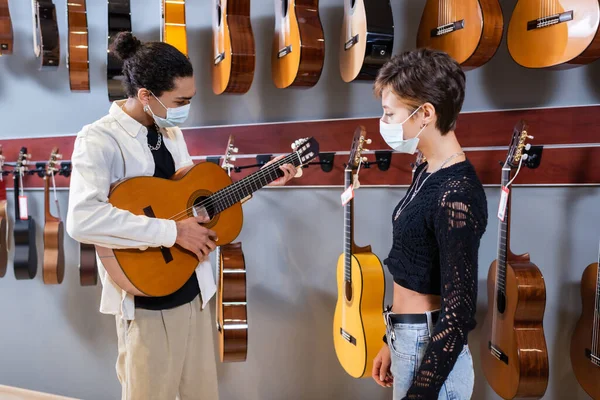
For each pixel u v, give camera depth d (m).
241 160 2.56
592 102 2.12
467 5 1.84
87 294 2.75
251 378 2.68
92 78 2.62
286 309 2.61
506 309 1.95
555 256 2.24
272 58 2.34
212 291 1.92
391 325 1.32
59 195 2.70
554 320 2.26
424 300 1.27
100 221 1.60
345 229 2.09
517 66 2.20
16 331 2.83
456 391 1.24
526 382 1.87
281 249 2.59
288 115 2.51
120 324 1.83
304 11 2.07
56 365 2.82
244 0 2.13
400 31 2.35
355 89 2.42
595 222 2.18
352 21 2.08
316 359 2.60
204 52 2.54
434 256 1.23
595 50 1.65
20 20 2.62
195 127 2.59
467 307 1.08
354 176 2.05
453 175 1.18
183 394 1.95
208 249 1.82
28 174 2.64
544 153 2.18
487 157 2.26
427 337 1.26
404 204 1.34
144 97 1.69
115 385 2.79
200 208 1.86
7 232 2.68
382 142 2.40
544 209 2.23
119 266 1.68
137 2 2.54
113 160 1.72
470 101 2.28
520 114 2.19
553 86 2.16
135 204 1.73
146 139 1.80
